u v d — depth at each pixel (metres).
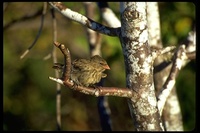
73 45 16.70
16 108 17.23
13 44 16.94
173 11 14.22
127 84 7.09
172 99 11.05
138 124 7.11
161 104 7.49
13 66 17.02
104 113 10.55
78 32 16.73
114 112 17.11
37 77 17.05
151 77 7.06
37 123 17.23
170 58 10.39
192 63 14.96
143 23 6.98
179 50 8.01
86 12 12.61
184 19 14.14
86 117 18.00
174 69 7.85
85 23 7.41
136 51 7.00
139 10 6.95
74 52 16.70
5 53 16.86
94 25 7.36
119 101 17.08
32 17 15.34
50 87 17.11
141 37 6.99
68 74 6.74
